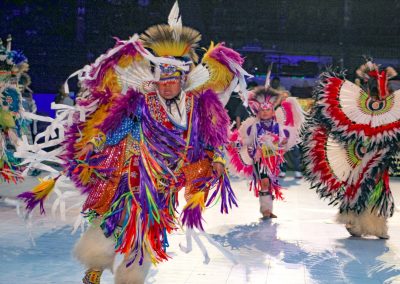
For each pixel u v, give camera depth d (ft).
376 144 21.57
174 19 14.28
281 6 72.23
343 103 21.88
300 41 70.85
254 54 66.39
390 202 22.29
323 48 68.33
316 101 22.36
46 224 23.32
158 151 13.30
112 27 70.33
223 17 72.18
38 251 18.81
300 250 20.22
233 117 51.85
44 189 13.89
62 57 67.67
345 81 22.02
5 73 27.99
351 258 19.17
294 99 28.25
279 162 27.17
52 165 45.32
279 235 22.86
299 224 25.39
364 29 71.82
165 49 13.88
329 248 20.63
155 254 13.05
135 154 13.26
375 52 68.33
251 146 26.91
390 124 21.48
